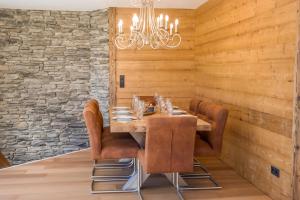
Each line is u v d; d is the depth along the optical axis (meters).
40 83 6.15
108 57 5.99
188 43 6.11
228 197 3.51
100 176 4.12
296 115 2.92
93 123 3.42
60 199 3.42
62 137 6.29
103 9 5.98
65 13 6.12
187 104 6.19
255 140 3.78
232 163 4.48
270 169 3.45
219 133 3.56
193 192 3.65
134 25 4.02
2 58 6.00
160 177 4.05
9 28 5.98
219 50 4.89
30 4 5.56
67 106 6.27
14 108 6.11
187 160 3.19
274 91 3.34
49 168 4.46
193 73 6.16
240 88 4.16
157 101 4.82
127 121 3.50
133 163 4.47
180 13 6.03
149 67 6.05
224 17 4.68
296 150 2.94
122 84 6.02
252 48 3.82
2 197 3.45
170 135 3.10
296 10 2.93
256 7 3.71
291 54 3.04
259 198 3.47
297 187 2.95
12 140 6.14
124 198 3.48
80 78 6.28
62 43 6.17
